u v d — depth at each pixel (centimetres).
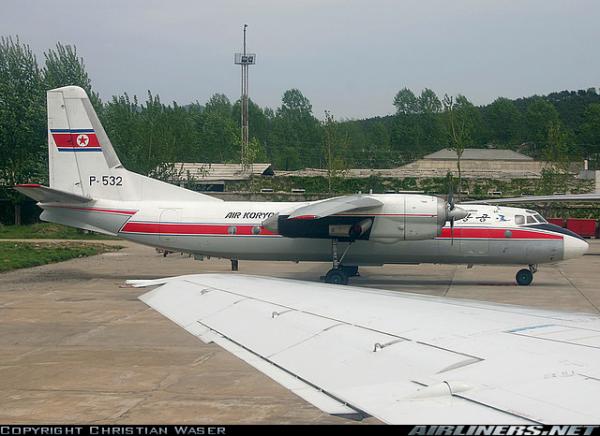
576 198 3800
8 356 1311
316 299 701
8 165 5244
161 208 2397
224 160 10712
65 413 951
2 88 5256
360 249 2369
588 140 9288
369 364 472
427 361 462
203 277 860
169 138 5325
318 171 7688
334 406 385
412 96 13900
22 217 5350
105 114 5606
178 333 1528
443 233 2353
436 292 2269
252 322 614
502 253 2366
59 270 2883
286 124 12306
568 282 2584
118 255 3625
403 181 6362
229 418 930
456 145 5819
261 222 2356
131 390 1070
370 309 645
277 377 462
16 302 1988
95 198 2428
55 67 5562
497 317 605
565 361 437
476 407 352
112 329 1578
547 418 331
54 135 2431
